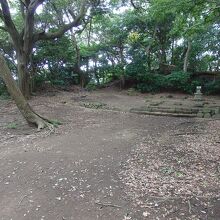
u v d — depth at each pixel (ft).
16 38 44.34
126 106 42.42
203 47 65.87
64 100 46.78
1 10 42.68
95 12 54.39
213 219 11.80
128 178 15.88
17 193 14.43
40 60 55.52
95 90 60.80
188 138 23.94
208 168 17.13
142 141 23.45
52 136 25.48
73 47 62.23
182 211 12.41
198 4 29.17
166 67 67.77
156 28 64.08
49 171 17.13
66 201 13.51
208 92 57.06
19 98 28.78
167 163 18.10
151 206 12.87
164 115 36.63
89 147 21.91
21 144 23.15
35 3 42.91
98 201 13.42
